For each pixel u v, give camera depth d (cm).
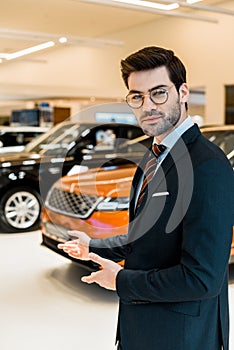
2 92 1605
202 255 110
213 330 127
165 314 123
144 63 119
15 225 569
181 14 848
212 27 939
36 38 1056
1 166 561
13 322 302
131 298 123
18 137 764
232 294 356
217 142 459
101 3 732
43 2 922
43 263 436
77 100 1386
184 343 121
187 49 1002
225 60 917
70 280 386
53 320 306
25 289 364
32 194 579
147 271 120
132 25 1141
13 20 1067
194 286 110
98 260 129
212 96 952
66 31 1199
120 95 1207
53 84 1476
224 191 112
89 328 295
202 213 110
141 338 127
